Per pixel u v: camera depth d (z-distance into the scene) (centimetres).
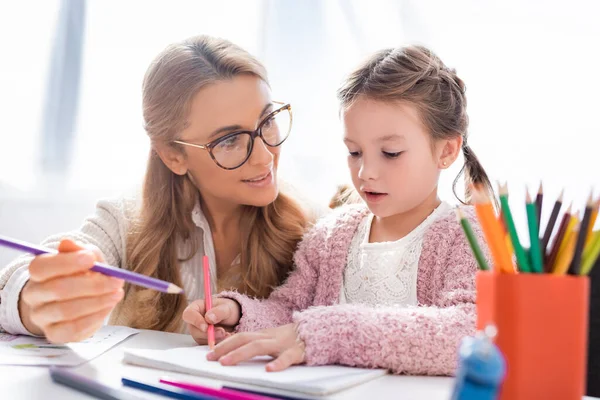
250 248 120
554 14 171
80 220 204
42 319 82
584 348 57
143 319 119
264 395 64
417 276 103
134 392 65
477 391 40
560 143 170
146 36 204
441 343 76
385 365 77
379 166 99
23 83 206
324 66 194
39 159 205
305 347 78
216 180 114
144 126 121
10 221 204
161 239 120
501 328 57
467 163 115
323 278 112
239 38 200
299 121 195
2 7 206
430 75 102
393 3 187
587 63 169
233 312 98
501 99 175
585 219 57
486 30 177
